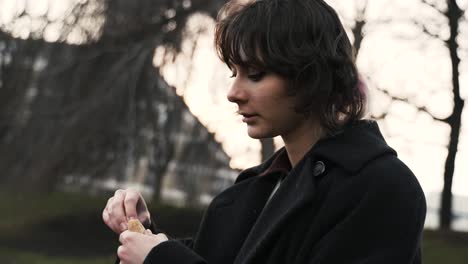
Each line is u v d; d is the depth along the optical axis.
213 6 11.34
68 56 11.74
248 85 1.53
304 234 1.50
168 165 13.06
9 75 11.94
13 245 14.27
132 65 11.73
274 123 1.54
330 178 1.51
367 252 1.43
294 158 1.61
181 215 15.42
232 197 1.79
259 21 1.50
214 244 1.76
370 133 1.56
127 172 13.10
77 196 16.98
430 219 15.12
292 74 1.50
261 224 1.55
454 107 11.98
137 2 11.62
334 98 1.55
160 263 1.45
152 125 12.54
